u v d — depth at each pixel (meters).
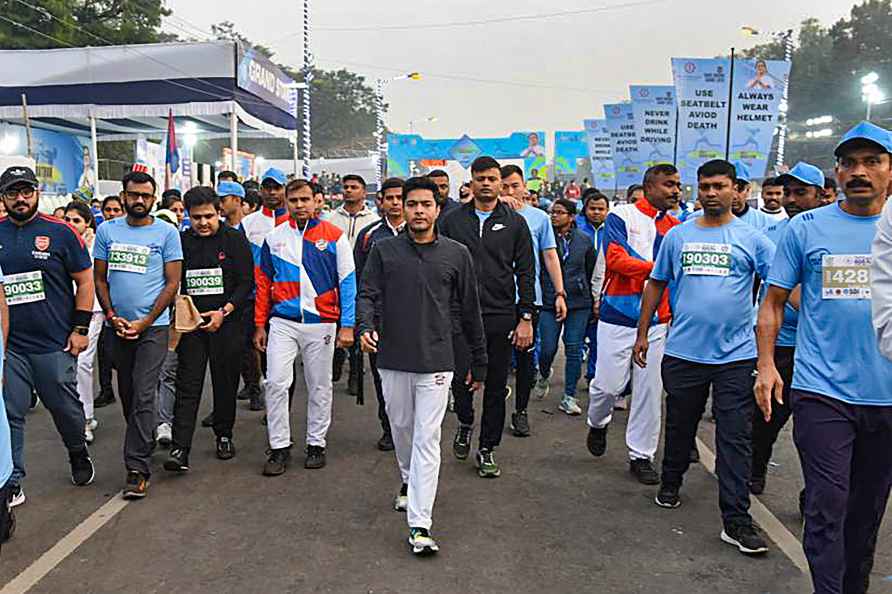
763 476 4.99
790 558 4.03
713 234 4.41
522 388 6.25
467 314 4.39
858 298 3.19
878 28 48.75
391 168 33.81
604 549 4.14
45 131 19.61
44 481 5.16
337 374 8.28
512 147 33.69
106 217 8.51
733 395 4.23
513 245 5.19
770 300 3.48
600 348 5.44
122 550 4.11
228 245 5.53
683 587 3.72
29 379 4.69
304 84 19.92
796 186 5.49
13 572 3.86
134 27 31.89
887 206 2.66
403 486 4.68
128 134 21.09
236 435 6.30
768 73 9.82
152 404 4.98
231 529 4.39
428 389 4.16
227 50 14.70
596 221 8.13
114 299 5.03
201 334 5.37
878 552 4.07
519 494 4.95
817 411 3.22
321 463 5.49
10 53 15.35
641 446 5.21
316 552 4.09
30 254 4.61
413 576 3.82
